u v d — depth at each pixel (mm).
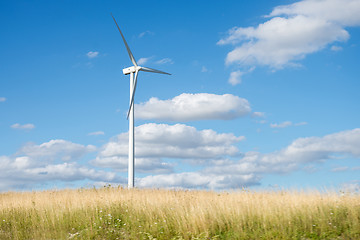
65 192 20562
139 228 12094
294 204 11695
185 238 10758
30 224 13961
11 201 18156
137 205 14344
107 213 13938
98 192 20219
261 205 12047
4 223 14062
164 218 12578
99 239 11625
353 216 10289
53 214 14016
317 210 11008
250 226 10859
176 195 16547
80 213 14227
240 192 14336
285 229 10055
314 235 9570
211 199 13859
